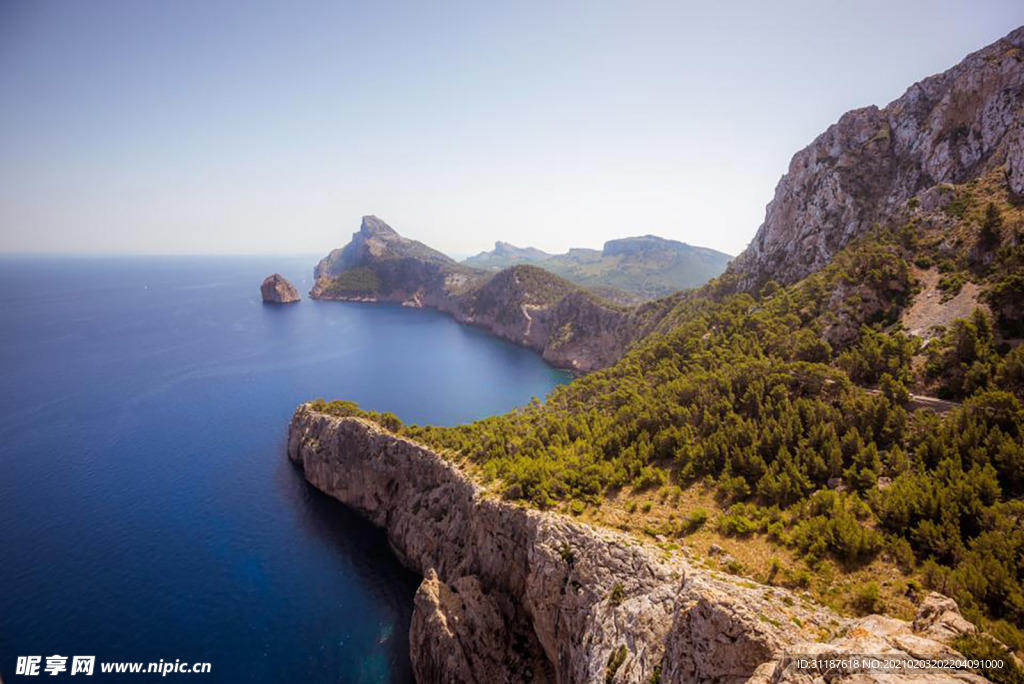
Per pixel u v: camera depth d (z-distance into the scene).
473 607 59.56
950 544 37.22
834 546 41.88
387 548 87.19
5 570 77.75
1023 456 40.88
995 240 70.69
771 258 135.50
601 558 51.03
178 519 93.94
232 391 173.62
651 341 154.12
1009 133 82.25
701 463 61.53
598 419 87.75
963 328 57.62
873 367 64.88
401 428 105.50
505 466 76.12
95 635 64.81
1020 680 20.78
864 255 86.00
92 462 117.00
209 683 57.91
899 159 111.25
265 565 80.62
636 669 37.09
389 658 62.25
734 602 29.14
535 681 55.62
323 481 104.81
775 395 65.94
